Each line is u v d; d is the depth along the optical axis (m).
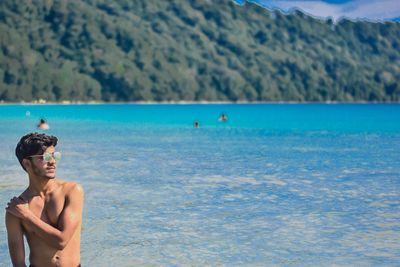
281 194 15.17
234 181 17.66
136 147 31.53
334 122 74.50
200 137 41.53
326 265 8.69
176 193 15.21
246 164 22.88
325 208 13.12
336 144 34.84
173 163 23.14
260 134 45.97
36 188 4.89
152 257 9.09
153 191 15.51
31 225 4.74
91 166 21.77
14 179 17.67
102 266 8.60
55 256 4.89
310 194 15.10
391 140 38.84
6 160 23.48
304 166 22.19
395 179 18.20
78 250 5.04
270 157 26.09
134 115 101.75
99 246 9.69
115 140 37.47
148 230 10.84
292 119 85.94
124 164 22.61
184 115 102.44
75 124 63.97
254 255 9.21
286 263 8.79
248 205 13.46
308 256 9.16
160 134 44.88
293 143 35.69
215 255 9.22
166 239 10.16
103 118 84.81
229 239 10.21
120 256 9.12
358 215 12.37
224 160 24.48
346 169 21.20
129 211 12.67
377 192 15.48
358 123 71.12
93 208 12.98
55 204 4.86
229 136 42.75
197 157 25.95
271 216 12.24
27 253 8.82
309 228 11.09
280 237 10.39
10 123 64.88
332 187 16.41
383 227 11.20
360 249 9.58
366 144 34.91
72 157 25.45
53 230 4.74
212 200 14.17
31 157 4.77
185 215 12.27
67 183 4.98
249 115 106.94
